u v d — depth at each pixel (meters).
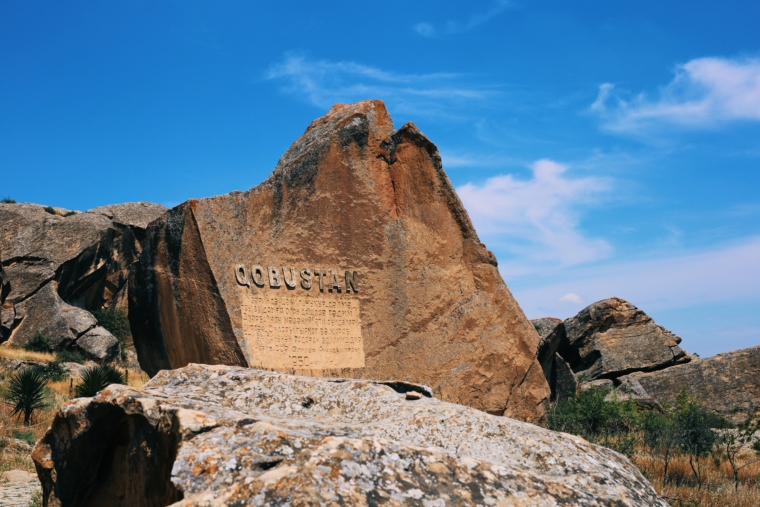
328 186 12.65
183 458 3.66
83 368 26.94
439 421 4.74
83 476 4.89
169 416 4.09
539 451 4.50
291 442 3.76
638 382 19.61
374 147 13.21
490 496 3.67
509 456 4.49
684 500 9.08
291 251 12.07
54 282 36.12
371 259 12.73
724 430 15.45
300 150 13.02
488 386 12.97
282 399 5.16
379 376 12.30
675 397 19.31
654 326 21.23
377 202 13.00
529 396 13.27
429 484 3.61
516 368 13.22
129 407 4.44
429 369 12.66
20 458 11.33
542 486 3.88
